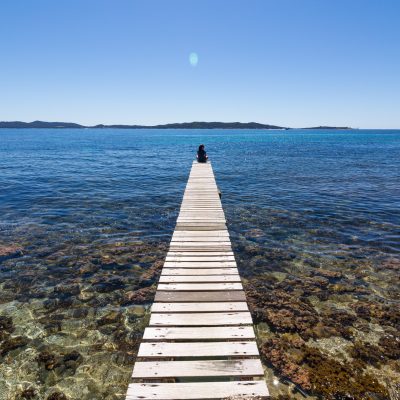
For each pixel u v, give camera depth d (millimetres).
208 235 9961
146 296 8414
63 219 14656
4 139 103750
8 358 6160
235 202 17938
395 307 7844
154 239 12352
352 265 10109
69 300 8164
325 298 8242
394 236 12547
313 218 14914
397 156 46531
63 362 6078
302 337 6688
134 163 38062
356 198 18922
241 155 48125
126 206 17172
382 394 5203
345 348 6340
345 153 52188
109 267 9969
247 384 4281
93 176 27453
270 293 8492
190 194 15297
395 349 6297
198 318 5742
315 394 5219
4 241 11859
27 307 7836
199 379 4426
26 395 5363
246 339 5199
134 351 6406
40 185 23062
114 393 5422
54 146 70688
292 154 50125
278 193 20312
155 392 4133
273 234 12828
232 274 7445
